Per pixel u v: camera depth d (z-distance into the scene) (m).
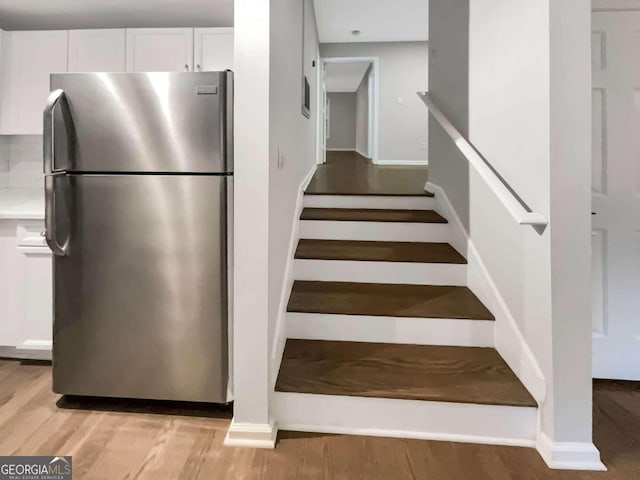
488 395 1.65
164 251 1.79
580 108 1.47
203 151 1.75
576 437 1.51
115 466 1.50
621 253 2.16
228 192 1.76
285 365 1.85
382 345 2.02
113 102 1.78
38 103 2.66
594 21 2.07
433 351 1.97
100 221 1.82
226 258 1.77
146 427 1.75
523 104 1.70
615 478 1.44
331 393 1.68
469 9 2.36
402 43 6.54
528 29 1.64
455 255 2.44
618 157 2.12
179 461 1.53
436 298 2.20
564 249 1.49
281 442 1.63
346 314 2.05
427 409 1.67
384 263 2.38
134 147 1.78
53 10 2.55
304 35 3.26
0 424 1.76
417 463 1.52
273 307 1.76
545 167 1.52
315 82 5.12
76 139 1.80
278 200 1.90
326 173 4.98
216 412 1.87
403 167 5.94
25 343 2.34
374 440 1.65
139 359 1.84
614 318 2.19
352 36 6.07
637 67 2.08
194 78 1.73
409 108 6.66
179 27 2.76
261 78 1.59
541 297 1.57
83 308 1.86
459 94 2.54
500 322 1.93
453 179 2.63
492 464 1.51
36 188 2.94
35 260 2.32
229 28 2.66
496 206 1.98
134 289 1.82
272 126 1.71
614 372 2.20
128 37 2.67
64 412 1.86
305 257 2.40
